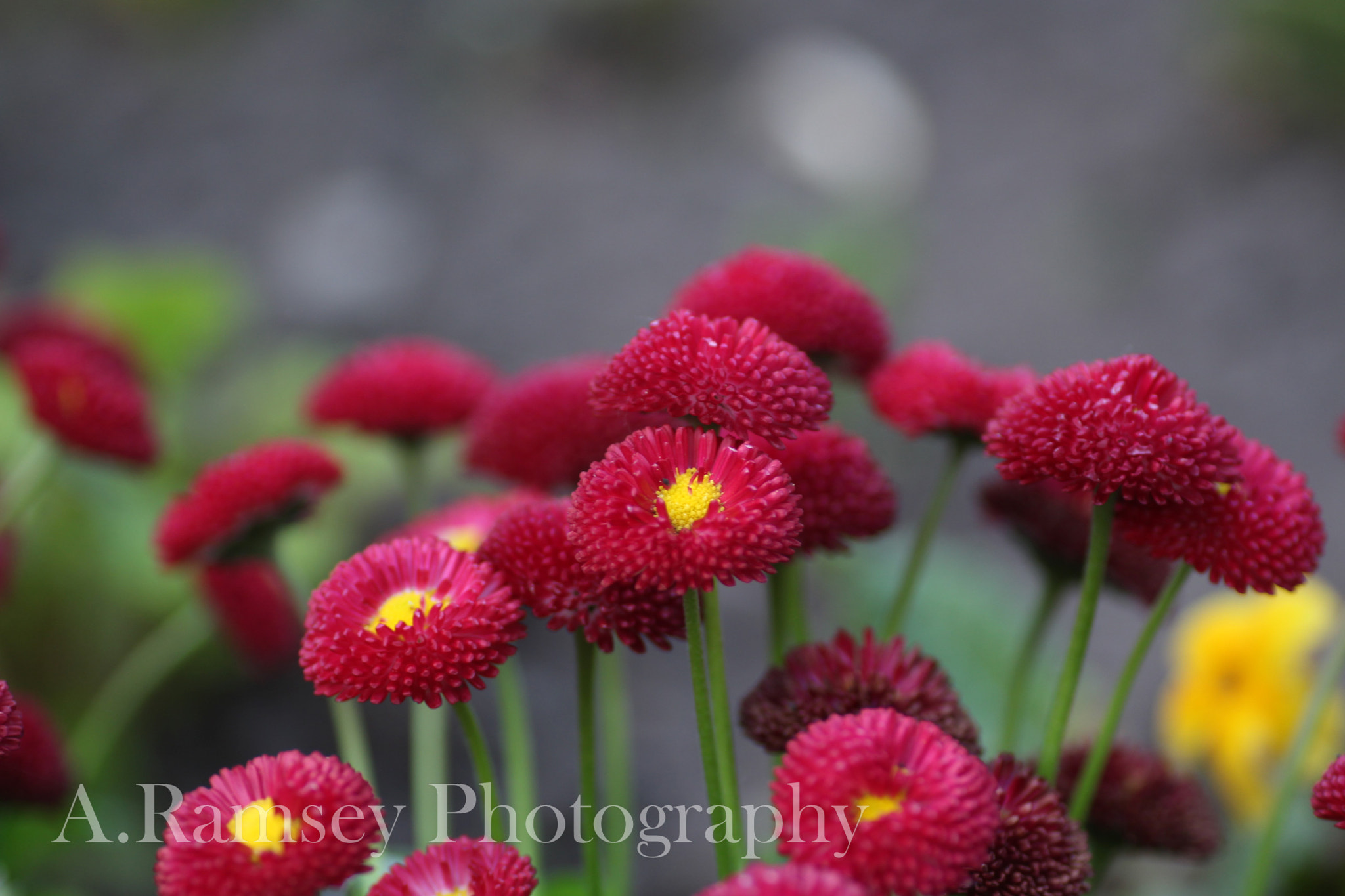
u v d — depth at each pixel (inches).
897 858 15.4
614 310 73.5
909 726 15.9
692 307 19.2
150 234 75.3
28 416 23.0
